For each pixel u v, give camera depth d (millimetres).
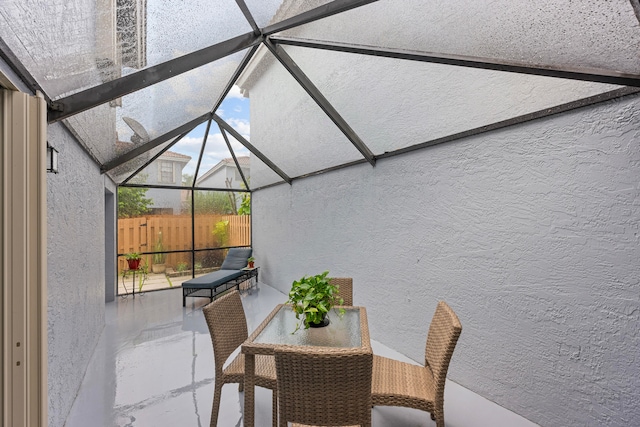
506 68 1866
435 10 1733
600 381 1789
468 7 1589
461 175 2609
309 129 3844
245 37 2557
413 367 2092
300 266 5383
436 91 2543
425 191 2959
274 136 4430
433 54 2039
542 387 2068
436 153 2840
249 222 7812
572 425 1915
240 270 6262
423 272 2992
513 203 2227
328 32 2332
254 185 7055
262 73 3732
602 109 1769
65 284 2324
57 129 2191
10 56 1333
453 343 1678
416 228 3070
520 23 1502
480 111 2354
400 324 3275
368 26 2086
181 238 6844
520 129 2178
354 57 2719
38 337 1408
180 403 2416
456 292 2666
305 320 2029
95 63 1833
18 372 1355
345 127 3320
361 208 3859
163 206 6648
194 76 2859
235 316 2346
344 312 2330
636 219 1647
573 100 1868
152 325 4250
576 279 1890
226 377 2062
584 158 1847
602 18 1280
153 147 4207
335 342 1787
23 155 1391
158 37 1923
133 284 5793
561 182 1955
